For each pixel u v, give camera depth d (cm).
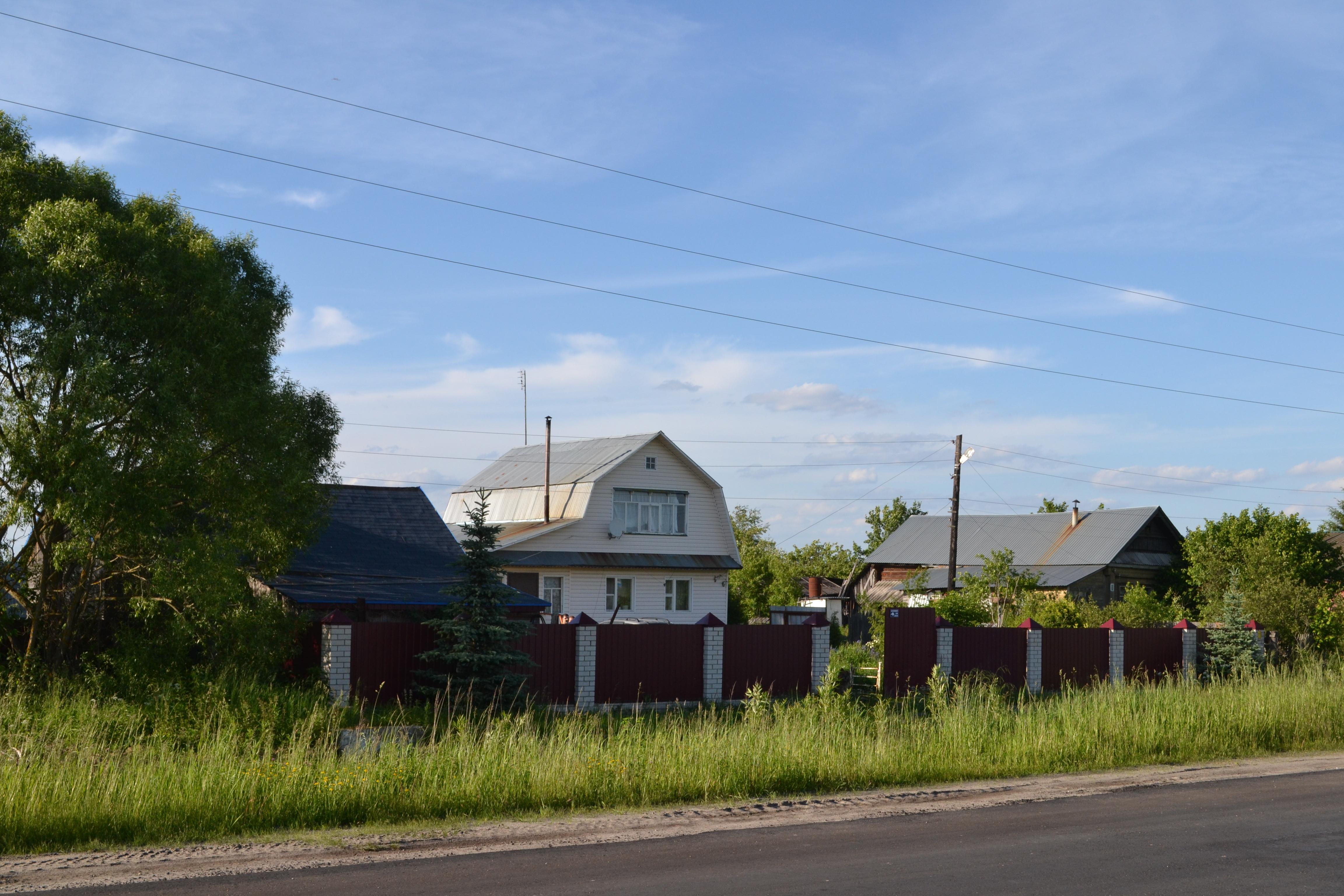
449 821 1055
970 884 810
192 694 1534
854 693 2464
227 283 1747
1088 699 1712
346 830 1007
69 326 1562
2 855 891
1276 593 3127
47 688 1631
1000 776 1375
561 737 1323
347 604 2339
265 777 1072
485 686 1939
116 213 1903
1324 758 1555
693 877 828
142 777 1030
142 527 1579
